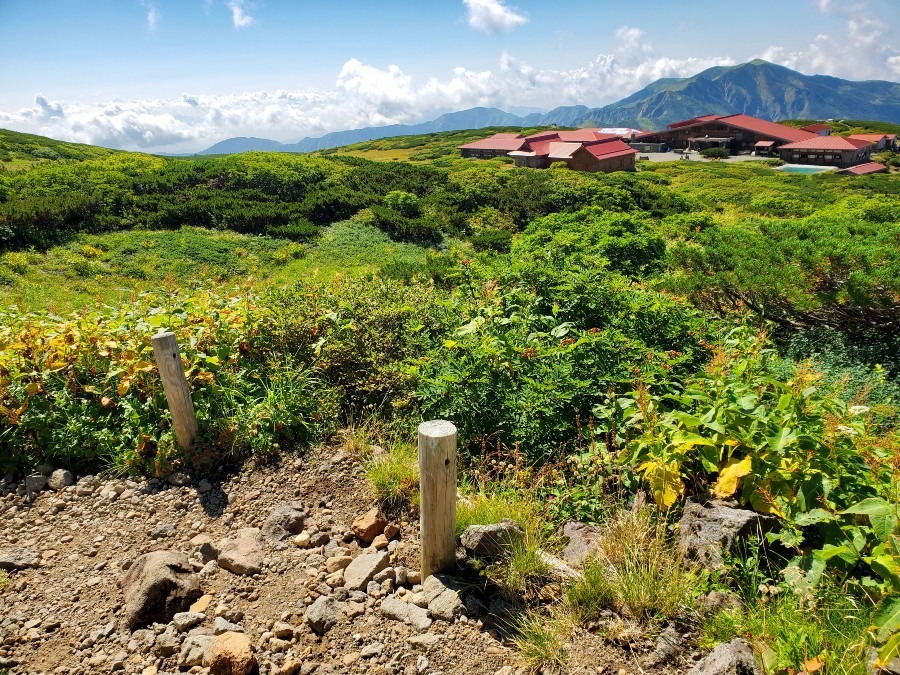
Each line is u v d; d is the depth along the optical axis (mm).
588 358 5070
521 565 3070
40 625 2990
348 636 2850
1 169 31312
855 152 71750
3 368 4746
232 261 18203
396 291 6891
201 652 2732
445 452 2889
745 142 87000
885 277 7496
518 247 10203
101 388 4855
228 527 3836
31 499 4152
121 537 3748
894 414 5590
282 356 5582
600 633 2715
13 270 14859
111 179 27734
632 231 12398
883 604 2518
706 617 2721
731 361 5152
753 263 8852
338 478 4285
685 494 3752
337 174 35531
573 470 4160
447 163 62344
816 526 3201
